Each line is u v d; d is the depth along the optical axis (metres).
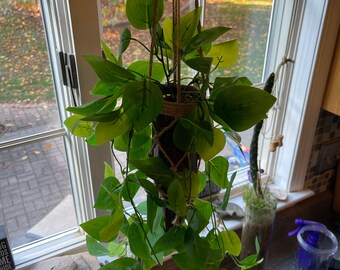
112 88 0.57
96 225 0.60
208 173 0.65
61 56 0.76
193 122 0.48
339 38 1.08
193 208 0.59
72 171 0.93
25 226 0.93
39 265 0.90
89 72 0.77
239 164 1.28
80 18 0.71
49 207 0.95
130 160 0.53
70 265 0.90
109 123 0.49
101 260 0.93
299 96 1.17
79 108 0.54
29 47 0.76
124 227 0.58
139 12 0.53
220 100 0.50
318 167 1.36
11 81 0.77
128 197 0.58
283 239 1.31
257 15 1.07
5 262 0.87
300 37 1.10
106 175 0.64
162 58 0.56
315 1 1.03
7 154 0.83
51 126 0.86
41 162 0.88
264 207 1.04
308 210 1.37
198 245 0.54
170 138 0.53
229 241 0.66
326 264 1.11
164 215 0.61
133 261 0.60
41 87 0.81
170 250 0.61
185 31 0.54
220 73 1.07
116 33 0.83
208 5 0.96
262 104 0.49
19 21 0.73
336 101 1.13
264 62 1.18
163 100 0.49
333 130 1.32
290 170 1.29
